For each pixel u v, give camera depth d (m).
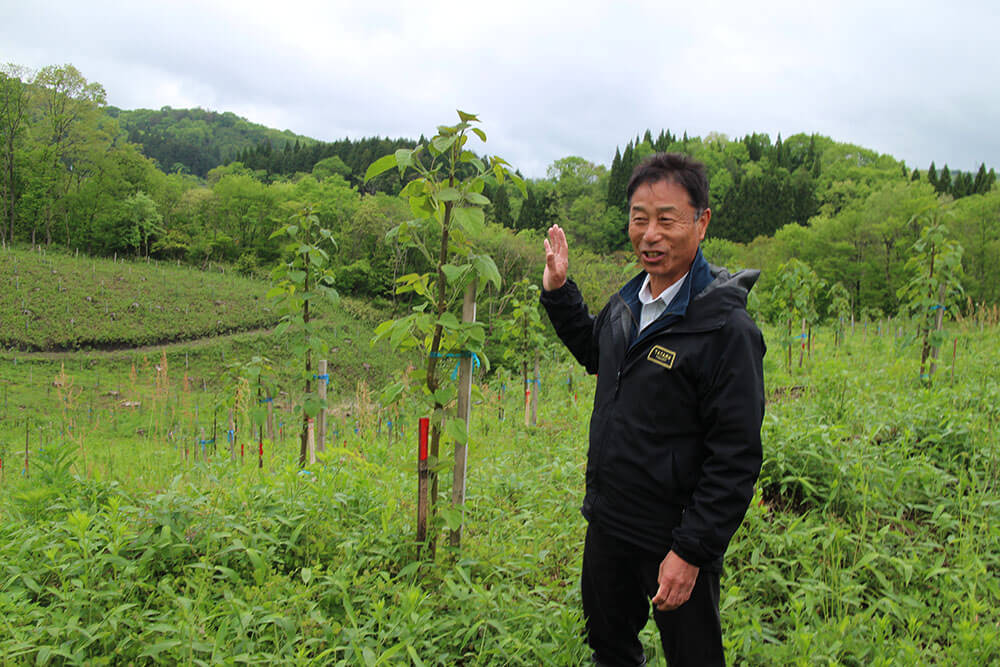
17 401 24.19
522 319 10.12
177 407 15.16
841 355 9.94
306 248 5.18
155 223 64.81
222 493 3.60
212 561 3.11
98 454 8.36
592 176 112.56
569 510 4.15
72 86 62.53
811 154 119.62
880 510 4.05
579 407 8.46
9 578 2.87
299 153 124.19
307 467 4.35
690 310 1.96
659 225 2.00
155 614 2.72
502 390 9.95
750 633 2.81
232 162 121.38
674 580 1.84
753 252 54.53
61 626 2.49
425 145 3.02
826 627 2.89
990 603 3.20
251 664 2.36
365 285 58.44
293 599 2.70
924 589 3.35
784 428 4.70
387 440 6.79
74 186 64.06
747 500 1.82
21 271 46.56
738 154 116.38
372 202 61.81
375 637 2.69
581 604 3.06
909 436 4.91
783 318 10.31
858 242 41.84
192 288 52.44
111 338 39.56
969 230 34.31
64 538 3.18
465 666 2.63
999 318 10.69
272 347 42.47
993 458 4.55
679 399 1.95
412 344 3.21
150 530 3.21
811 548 3.47
